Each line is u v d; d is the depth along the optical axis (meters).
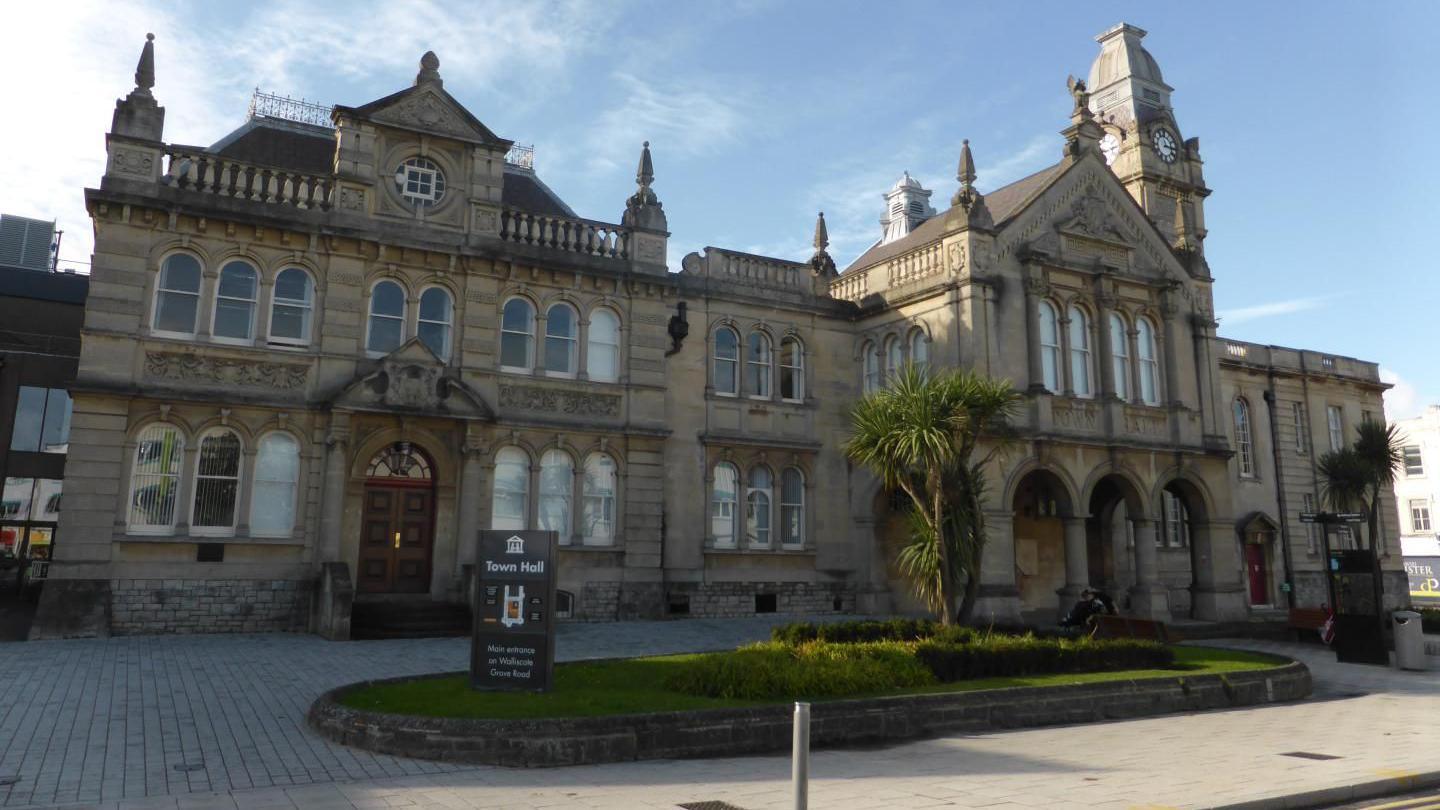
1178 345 33.06
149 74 22.80
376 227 24.72
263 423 22.94
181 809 8.22
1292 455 41.75
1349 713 15.75
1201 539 32.72
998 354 28.61
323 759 10.23
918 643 16.20
